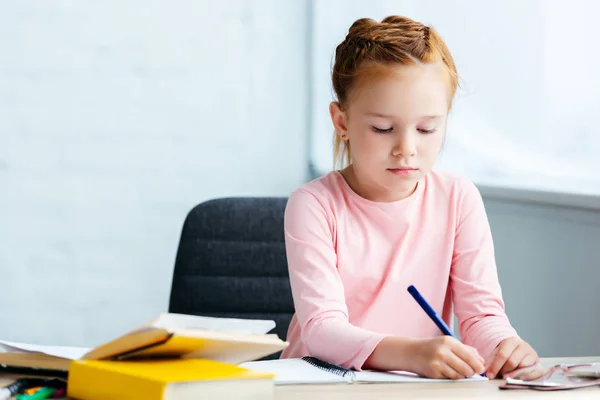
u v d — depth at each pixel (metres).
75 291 3.07
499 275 2.40
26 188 3.03
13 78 3.01
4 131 3.01
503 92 2.42
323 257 1.49
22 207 3.03
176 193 3.15
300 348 1.60
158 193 3.13
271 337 1.04
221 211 1.93
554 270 2.18
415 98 1.37
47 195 3.04
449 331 1.28
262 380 0.93
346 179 1.60
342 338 1.30
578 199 2.04
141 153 3.12
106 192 3.09
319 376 1.15
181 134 3.15
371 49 1.40
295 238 1.51
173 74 3.14
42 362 1.06
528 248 2.28
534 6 2.29
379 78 1.37
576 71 2.17
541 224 2.22
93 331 3.09
